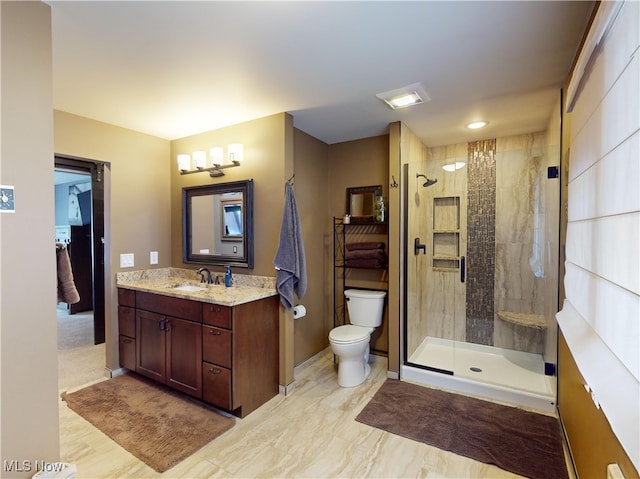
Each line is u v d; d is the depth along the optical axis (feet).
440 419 7.11
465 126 9.46
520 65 6.04
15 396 4.12
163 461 5.75
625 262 2.99
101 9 4.43
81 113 8.27
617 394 2.94
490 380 8.38
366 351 9.58
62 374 9.39
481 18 4.67
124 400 7.93
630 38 2.93
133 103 7.68
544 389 7.86
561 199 7.17
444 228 10.70
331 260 11.38
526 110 8.24
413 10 4.48
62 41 5.18
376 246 9.99
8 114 4.09
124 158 9.47
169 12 4.50
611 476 3.55
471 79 6.59
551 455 5.92
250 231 8.80
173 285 9.15
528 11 4.50
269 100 7.58
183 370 7.80
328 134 10.31
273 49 5.49
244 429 6.79
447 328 10.78
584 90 4.64
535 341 9.59
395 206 9.15
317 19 4.67
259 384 7.73
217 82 6.66
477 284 10.38
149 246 10.17
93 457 5.89
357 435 6.57
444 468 5.63
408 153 9.75
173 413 7.36
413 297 10.04
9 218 4.10
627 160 2.98
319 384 8.89
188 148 10.28
